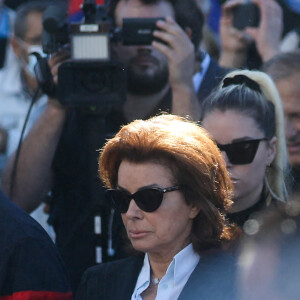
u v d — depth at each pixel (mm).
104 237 11414
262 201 9680
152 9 12531
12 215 8633
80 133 12039
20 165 12180
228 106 9586
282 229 4828
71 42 11461
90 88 11336
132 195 7414
